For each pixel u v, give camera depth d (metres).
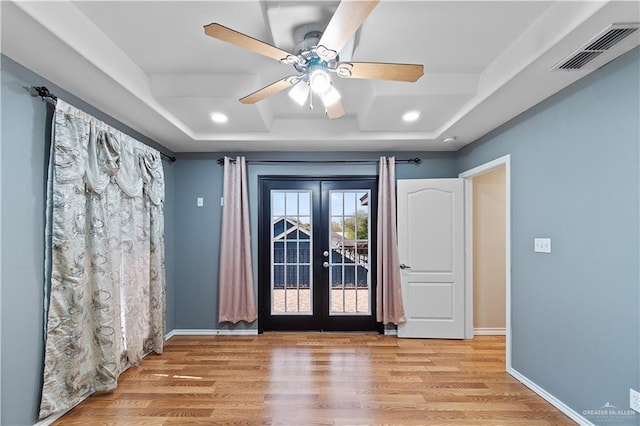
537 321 2.69
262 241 4.29
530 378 2.78
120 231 3.00
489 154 3.47
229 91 2.66
